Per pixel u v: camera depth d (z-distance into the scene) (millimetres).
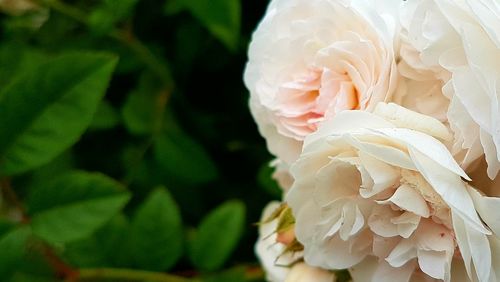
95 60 579
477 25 485
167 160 695
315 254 524
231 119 744
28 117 577
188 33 721
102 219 585
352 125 491
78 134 579
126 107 704
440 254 502
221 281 650
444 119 499
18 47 705
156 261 637
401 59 510
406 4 510
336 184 510
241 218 659
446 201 478
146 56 719
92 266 638
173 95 727
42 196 586
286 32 533
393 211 507
